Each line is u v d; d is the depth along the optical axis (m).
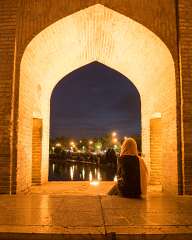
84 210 4.51
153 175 9.38
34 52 7.43
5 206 4.83
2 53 6.90
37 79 8.37
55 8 7.10
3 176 6.64
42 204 4.96
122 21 7.31
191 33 7.00
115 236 3.37
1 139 6.71
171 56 7.02
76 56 9.23
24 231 3.45
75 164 36.47
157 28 7.07
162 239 3.38
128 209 4.59
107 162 25.86
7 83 6.82
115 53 9.12
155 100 8.60
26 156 7.52
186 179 6.71
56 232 3.42
